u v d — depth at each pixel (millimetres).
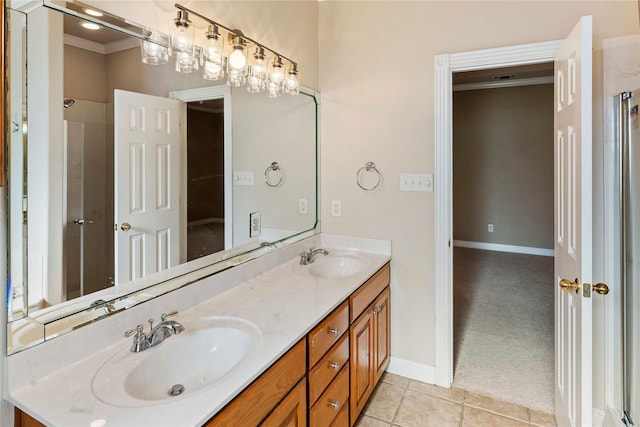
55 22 1100
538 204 5652
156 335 1224
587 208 1416
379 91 2348
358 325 1844
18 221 1033
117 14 1271
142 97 1387
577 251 1501
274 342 1219
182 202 1591
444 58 2135
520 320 3258
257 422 1081
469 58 2088
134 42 1337
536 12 1945
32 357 1013
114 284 1296
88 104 1205
